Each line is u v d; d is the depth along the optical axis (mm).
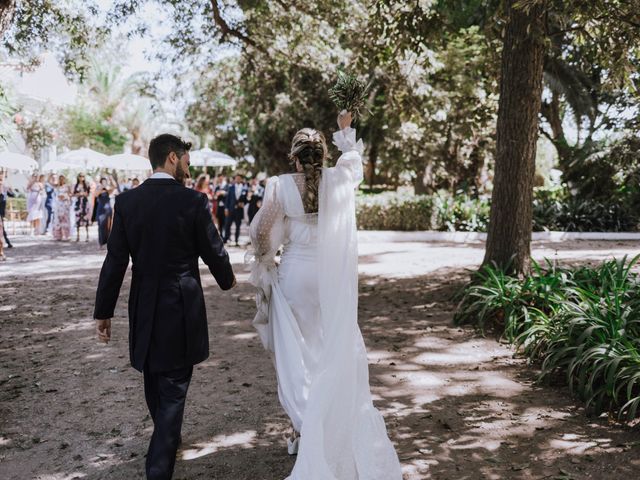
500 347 6004
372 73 13648
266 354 5898
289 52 13016
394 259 12766
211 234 3104
